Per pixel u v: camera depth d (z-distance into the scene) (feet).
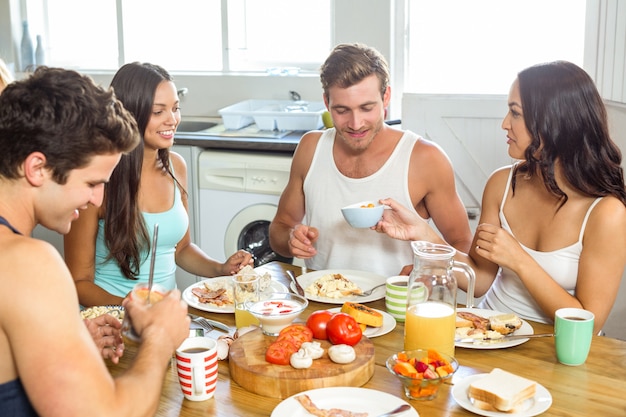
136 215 6.75
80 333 3.47
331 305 6.22
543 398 4.42
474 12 11.19
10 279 3.33
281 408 4.25
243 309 5.59
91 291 6.68
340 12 12.10
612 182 6.04
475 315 5.76
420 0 11.51
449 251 5.13
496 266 6.84
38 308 3.33
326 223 7.72
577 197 6.19
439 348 4.94
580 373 4.86
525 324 5.65
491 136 10.54
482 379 4.44
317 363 4.70
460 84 11.55
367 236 7.55
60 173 3.61
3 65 6.09
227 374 4.91
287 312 5.17
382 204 6.58
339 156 7.68
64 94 3.55
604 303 5.94
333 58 6.95
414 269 5.16
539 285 5.91
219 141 11.41
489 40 11.19
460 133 10.69
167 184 7.22
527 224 6.54
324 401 4.32
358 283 6.74
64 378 3.35
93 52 14.85
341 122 7.04
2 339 3.43
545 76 6.00
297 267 7.25
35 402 3.39
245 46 13.52
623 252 5.92
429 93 10.75
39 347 3.34
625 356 5.14
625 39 8.86
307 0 12.97
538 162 6.20
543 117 5.99
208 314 6.07
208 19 13.76
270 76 13.07
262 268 7.20
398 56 11.85
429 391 4.45
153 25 14.14
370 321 5.52
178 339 4.03
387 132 7.57
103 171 3.80
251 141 11.23
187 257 7.63
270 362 4.72
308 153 7.89
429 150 7.45
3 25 14.53
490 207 6.82
